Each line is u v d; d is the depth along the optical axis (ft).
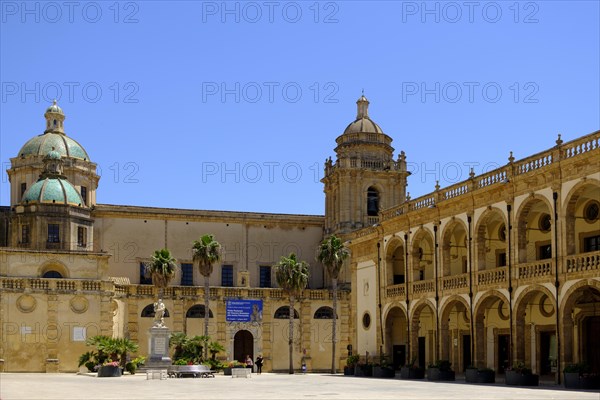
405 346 227.81
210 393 131.03
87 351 251.19
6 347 243.60
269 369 286.66
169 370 210.38
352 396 121.29
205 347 251.39
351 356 229.45
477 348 175.22
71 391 133.18
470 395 122.72
